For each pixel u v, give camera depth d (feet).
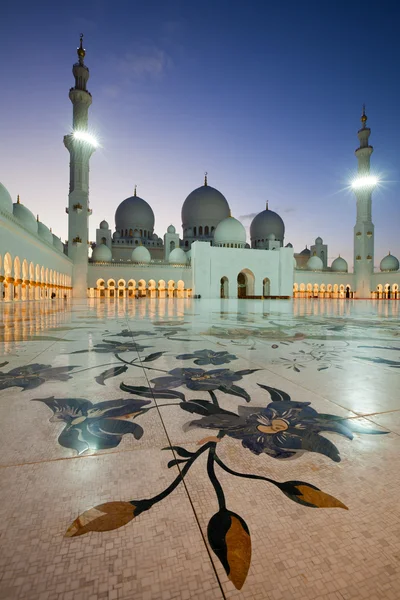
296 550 3.91
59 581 3.45
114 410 8.25
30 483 5.11
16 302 77.82
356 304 96.43
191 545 3.97
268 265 176.45
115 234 208.23
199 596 3.32
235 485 5.14
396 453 6.23
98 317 38.55
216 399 9.11
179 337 21.75
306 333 24.39
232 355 15.43
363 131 181.88
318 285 196.65
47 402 8.79
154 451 6.19
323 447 6.40
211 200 211.82
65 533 4.11
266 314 47.42
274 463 5.81
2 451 6.11
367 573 3.63
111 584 3.44
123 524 4.28
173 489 5.02
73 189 150.51
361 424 7.50
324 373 12.03
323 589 3.42
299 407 8.52
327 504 4.72
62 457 5.93
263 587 3.43
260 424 7.44
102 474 5.41
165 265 171.12
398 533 4.21
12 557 3.74
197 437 6.78
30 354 15.46
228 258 169.78
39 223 129.49
